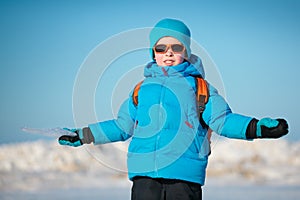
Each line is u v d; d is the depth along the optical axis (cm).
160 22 381
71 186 984
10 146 1237
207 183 1042
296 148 1288
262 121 339
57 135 378
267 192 952
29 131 373
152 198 346
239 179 1083
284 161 1220
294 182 1054
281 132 335
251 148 1278
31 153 1195
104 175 1086
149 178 352
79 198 873
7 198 865
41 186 977
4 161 1139
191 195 349
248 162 1203
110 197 889
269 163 1202
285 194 934
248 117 349
